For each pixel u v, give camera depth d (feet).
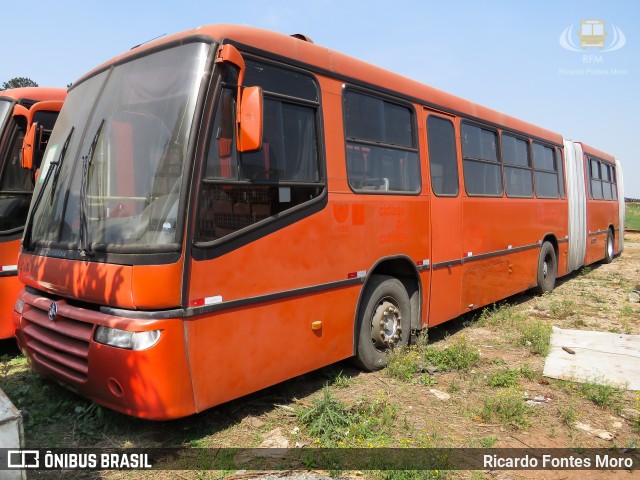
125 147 13.21
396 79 19.92
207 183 12.46
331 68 16.66
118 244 12.34
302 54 15.60
